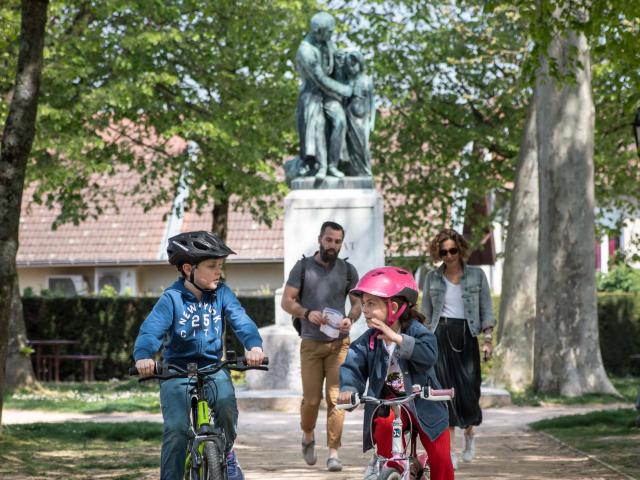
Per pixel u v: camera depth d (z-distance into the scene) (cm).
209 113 6266
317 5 6391
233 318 1584
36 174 5478
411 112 7212
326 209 4288
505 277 5450
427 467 1499
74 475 2323
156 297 6681
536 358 4853
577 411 4169
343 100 4381
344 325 2348
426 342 1452
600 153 6681
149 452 2786
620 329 6750
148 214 9625
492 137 7112
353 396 1418
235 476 1548
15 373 5375
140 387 5656
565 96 4788
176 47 6084
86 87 5606
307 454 2475
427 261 7544
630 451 2638
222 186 6906
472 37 6969
